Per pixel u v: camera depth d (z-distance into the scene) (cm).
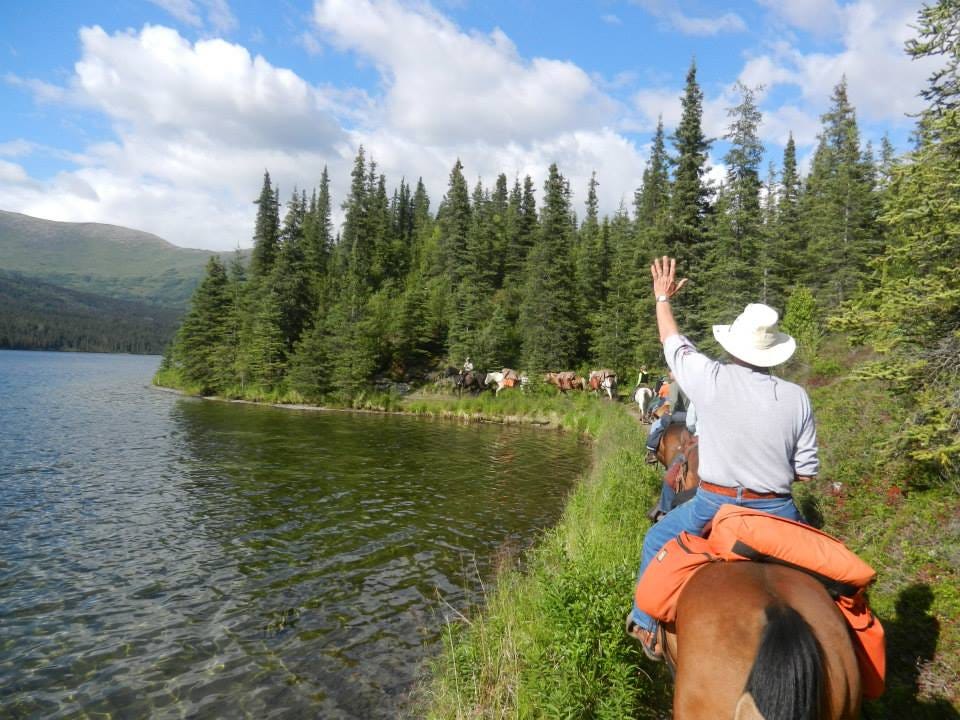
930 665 487
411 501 1479
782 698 208
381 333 4931
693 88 2997
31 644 733
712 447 314
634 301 4225
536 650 540
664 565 314
